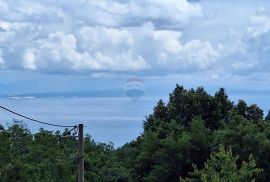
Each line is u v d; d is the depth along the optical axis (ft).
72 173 109.50
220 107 163.63
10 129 113.80
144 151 142.41
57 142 126.41
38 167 103.40
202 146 136.98
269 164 121.08
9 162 104.78
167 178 135.85
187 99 164.66
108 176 139.74
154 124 164.55
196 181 103.24
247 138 120.98
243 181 86.63
